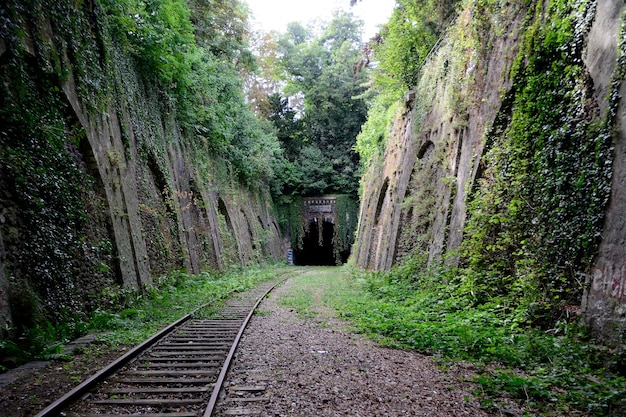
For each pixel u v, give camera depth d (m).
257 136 34.38
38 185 8.34
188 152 21.09
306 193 50.62
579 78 7.70
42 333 6.95
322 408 4.56
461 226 12.03
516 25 10.46
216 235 23.73
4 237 7.21
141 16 14.45
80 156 10.64
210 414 4.17
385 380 5.59
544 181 8.39
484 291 9.77
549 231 8.07
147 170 15.41
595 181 6.96
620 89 6.68
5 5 7.86
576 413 4.46
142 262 13.20
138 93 15.15
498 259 10.02
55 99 9.44
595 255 6.78
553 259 7.88
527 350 6.54
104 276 10.77
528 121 9.23
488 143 11.05
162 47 15.21
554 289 7.71
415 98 19.59
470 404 4.73
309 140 54.56
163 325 9.48
